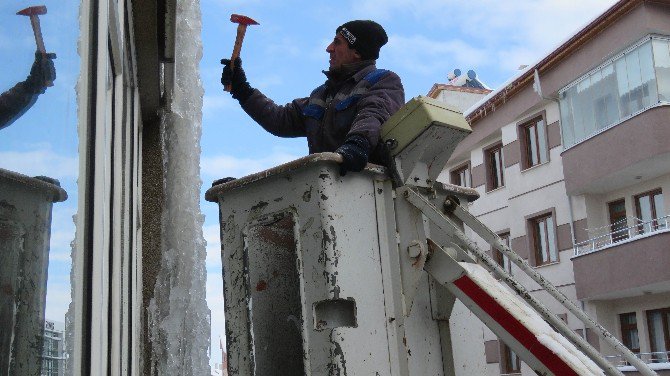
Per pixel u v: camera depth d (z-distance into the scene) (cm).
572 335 214
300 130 275
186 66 370
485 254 211
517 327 200
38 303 93
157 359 336
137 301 324
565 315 1964
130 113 287
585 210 1958
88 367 136
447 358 216
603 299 1867
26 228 87
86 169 133
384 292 205
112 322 196
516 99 2212
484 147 2391
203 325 359
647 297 1784
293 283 198
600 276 1803
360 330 195
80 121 124
